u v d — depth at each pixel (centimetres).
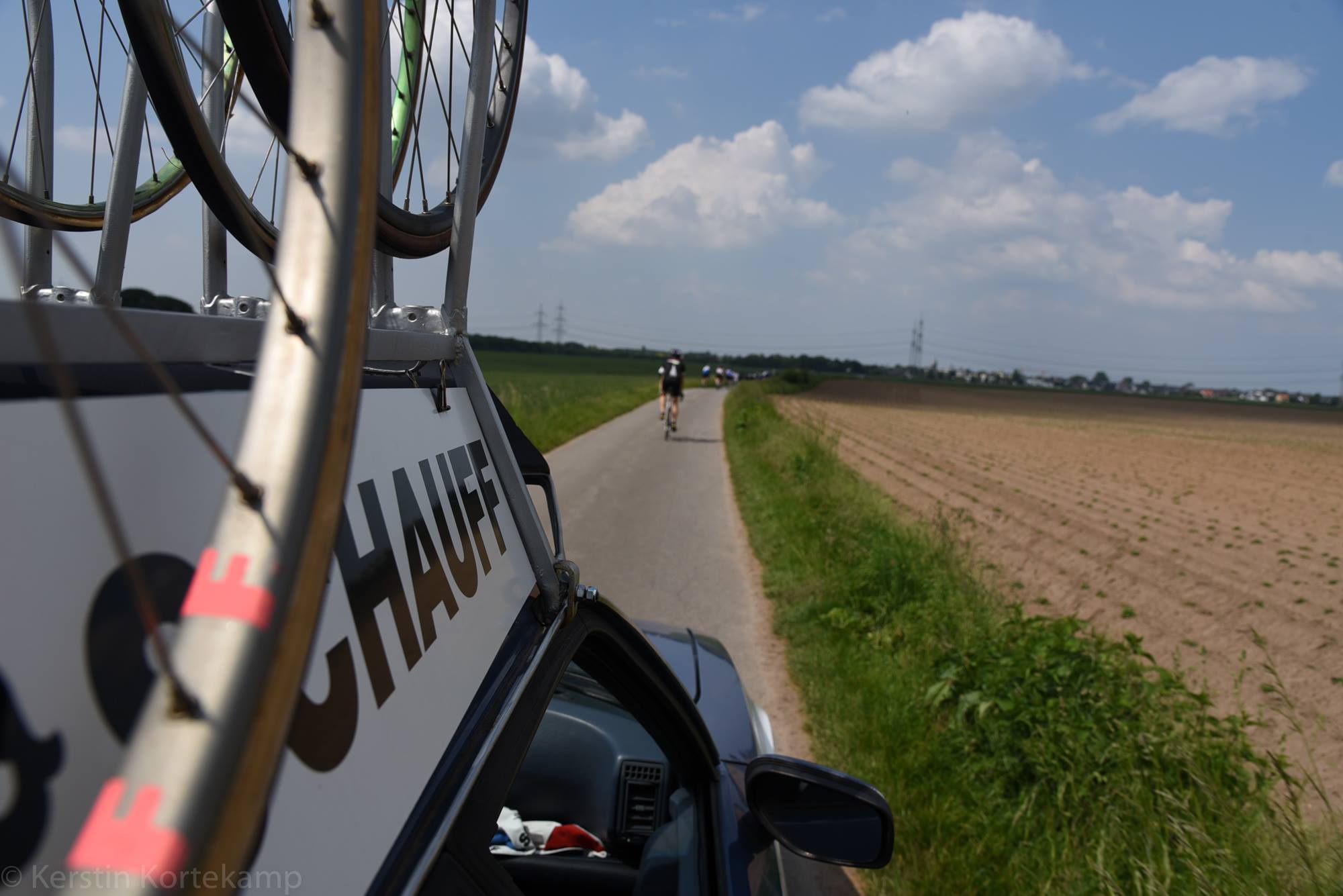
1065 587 872
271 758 44
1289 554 1071
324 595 50
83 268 29
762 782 197
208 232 157
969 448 2770
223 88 152
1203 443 3575
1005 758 395
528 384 4800
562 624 132
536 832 220
